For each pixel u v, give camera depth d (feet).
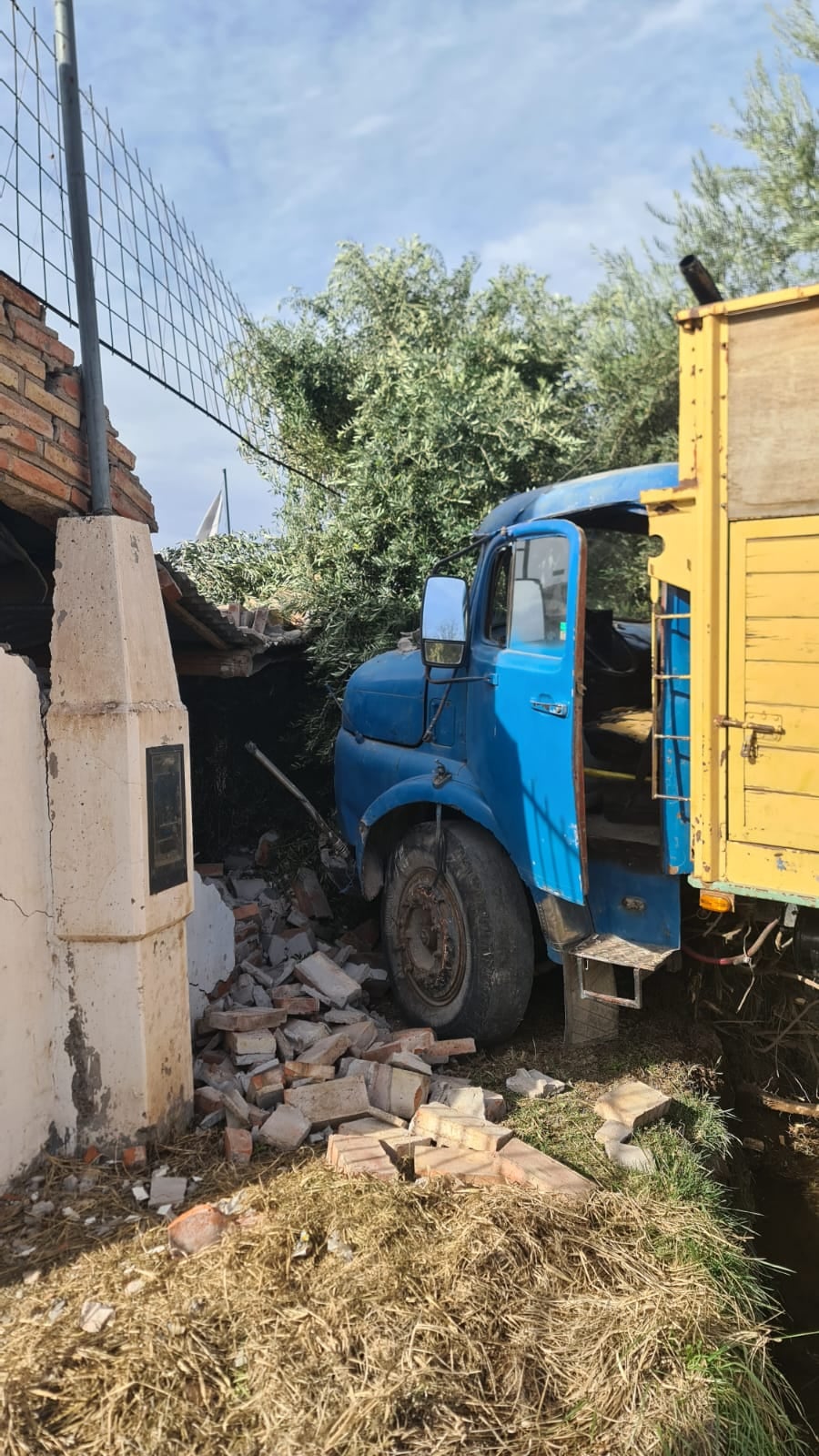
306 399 33.68
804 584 9.91
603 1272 9.11
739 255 26.37
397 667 18.01
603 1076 13.28
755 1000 14.30
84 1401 7.64
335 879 21.83
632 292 30.04
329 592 24.64
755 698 10.29
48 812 10.91
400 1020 16.34
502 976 14.11
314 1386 7.63
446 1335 8.08
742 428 10.23
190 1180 10.79
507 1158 10.63
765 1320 9.53
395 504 24.22
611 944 13.17
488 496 24.50
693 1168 11.08
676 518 10.86
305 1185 10.36
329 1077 12.60
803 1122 14.97
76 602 11.04
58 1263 9.39
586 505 13.74
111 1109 11.14
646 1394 7.77
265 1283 8.77
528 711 13.60
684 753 11.97
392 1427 7.29
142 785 10.90
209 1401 7.61
